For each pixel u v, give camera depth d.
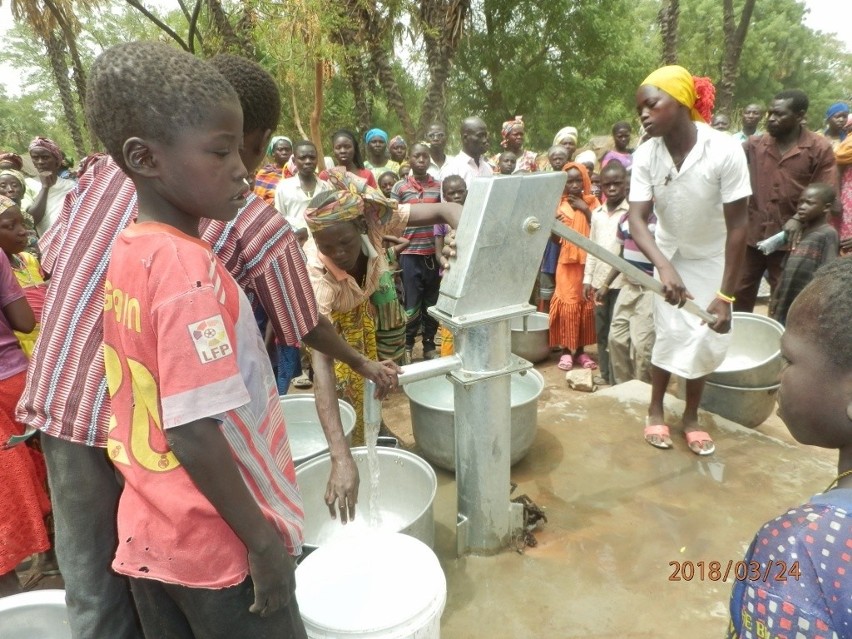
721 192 2.59
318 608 1.60
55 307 1.29
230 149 1.04
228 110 1.02
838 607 0.74
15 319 2.42
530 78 17.56
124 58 0.96
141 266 1.00
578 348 5.04
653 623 1.92
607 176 4.32
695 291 2.83
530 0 16.86
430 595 1.56
